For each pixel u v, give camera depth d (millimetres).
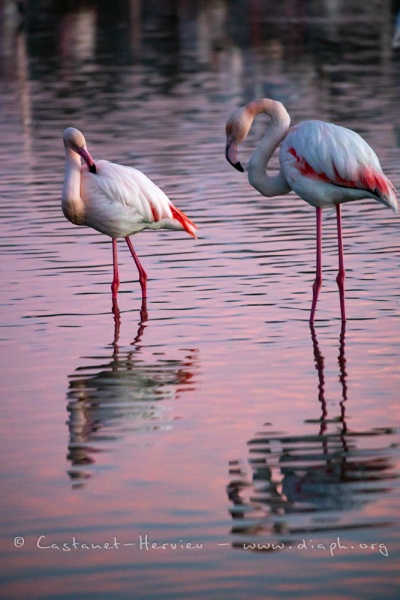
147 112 25953
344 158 10984
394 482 7188
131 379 9477
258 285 12492
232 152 12125
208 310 11633
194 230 12992
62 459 7758
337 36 43281
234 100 27531
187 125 23844
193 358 10047
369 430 8125
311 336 10641
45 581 6160
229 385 9258
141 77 32750
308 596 5930
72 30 47562
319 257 11242
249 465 7539
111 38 44625
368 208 16500
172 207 12781
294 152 11305
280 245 14289
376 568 6184
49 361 10047
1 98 29297
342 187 11109
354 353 10055
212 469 7488
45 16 54375
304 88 29625
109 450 7895
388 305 11578
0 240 14852
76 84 31578
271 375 9500
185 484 7270
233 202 16828
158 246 14539
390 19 49344
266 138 11938
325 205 11375
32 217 16156
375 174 11055
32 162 20453
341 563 6246
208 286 12531
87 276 13125
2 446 8023
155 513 6879
